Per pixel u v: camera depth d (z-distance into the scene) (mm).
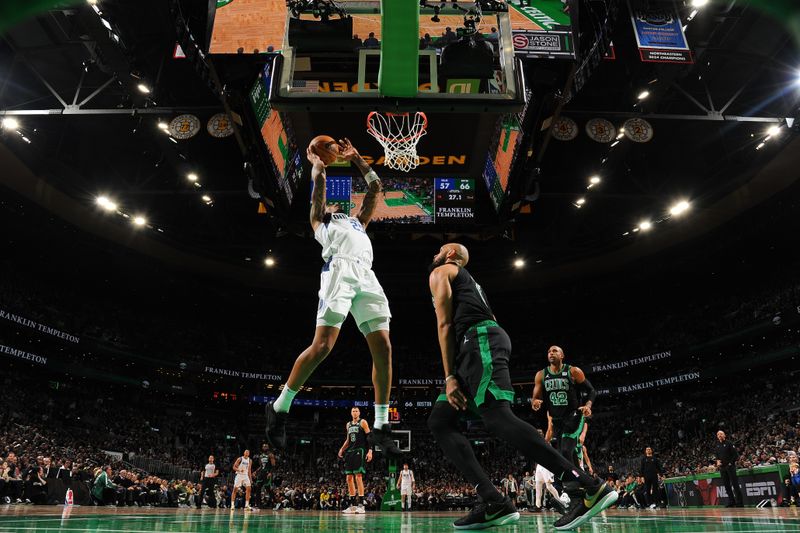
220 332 48781
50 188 30922
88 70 24281
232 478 31234
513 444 3561
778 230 33875
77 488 18391
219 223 38875
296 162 17500
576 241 41844
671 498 22812
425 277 46281
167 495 23547
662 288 43156
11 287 35875
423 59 9578
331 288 4039
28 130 27906
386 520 6434
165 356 40781
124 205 34781
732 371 35188
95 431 34312
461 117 15633
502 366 3717
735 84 25328
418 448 43438
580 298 45688
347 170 17484
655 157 30875
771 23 20422
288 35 9438
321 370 46438
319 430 45875
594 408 44750
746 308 38000
